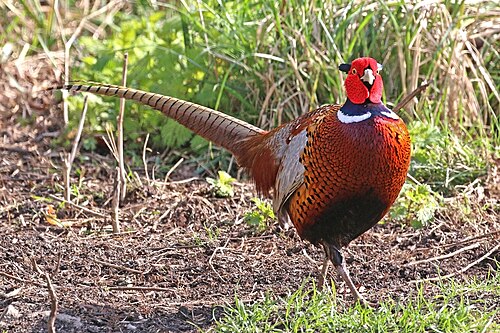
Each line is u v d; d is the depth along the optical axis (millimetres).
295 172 7773
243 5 12383
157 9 15258
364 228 7832
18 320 7605
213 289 8469
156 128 12492
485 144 11211
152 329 7500
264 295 8266
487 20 12305
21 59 14719
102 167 11828
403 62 11617
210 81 12375
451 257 9125
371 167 7289
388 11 11508
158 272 8836
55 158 12117
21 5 16094
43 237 9625
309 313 7434
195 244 9547
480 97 12117
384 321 7219
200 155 12062
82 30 15438
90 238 9711
